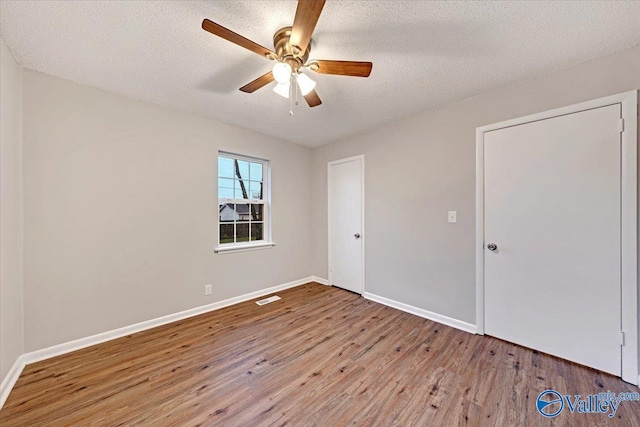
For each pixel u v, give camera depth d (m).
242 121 2.95
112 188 2.25
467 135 2.38
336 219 3.76
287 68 1.47
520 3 1.32
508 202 2.15
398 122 2.93
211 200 2.92
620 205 1.68
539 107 1.99
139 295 2.39
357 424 1.35
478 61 1.80
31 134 1.89
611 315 1.71
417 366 1.84
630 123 1.64
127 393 1.57
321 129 3.22
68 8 1.33
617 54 1.69
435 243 2.61
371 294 3.24
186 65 1.86
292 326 2.50
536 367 1.81
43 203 1.93
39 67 1.87
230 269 3.09
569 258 1.87
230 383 1.67
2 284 1.56
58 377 1.71
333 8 1.34
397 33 1.53
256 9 1.36
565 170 1.88
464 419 1.38
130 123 2.35
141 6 1.33
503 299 2.18
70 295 2.05
